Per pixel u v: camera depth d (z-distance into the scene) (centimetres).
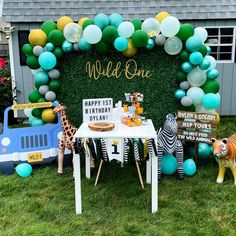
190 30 410
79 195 318
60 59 446
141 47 432
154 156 312
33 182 392
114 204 339
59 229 294
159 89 453
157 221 305
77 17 678
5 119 421
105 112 367
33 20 663
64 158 433
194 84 432
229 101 706
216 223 301
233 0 677
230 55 693
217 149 364
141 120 361
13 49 679
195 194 357
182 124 425
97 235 285
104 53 441
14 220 310
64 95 459
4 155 416
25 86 698
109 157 342
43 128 435
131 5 691
